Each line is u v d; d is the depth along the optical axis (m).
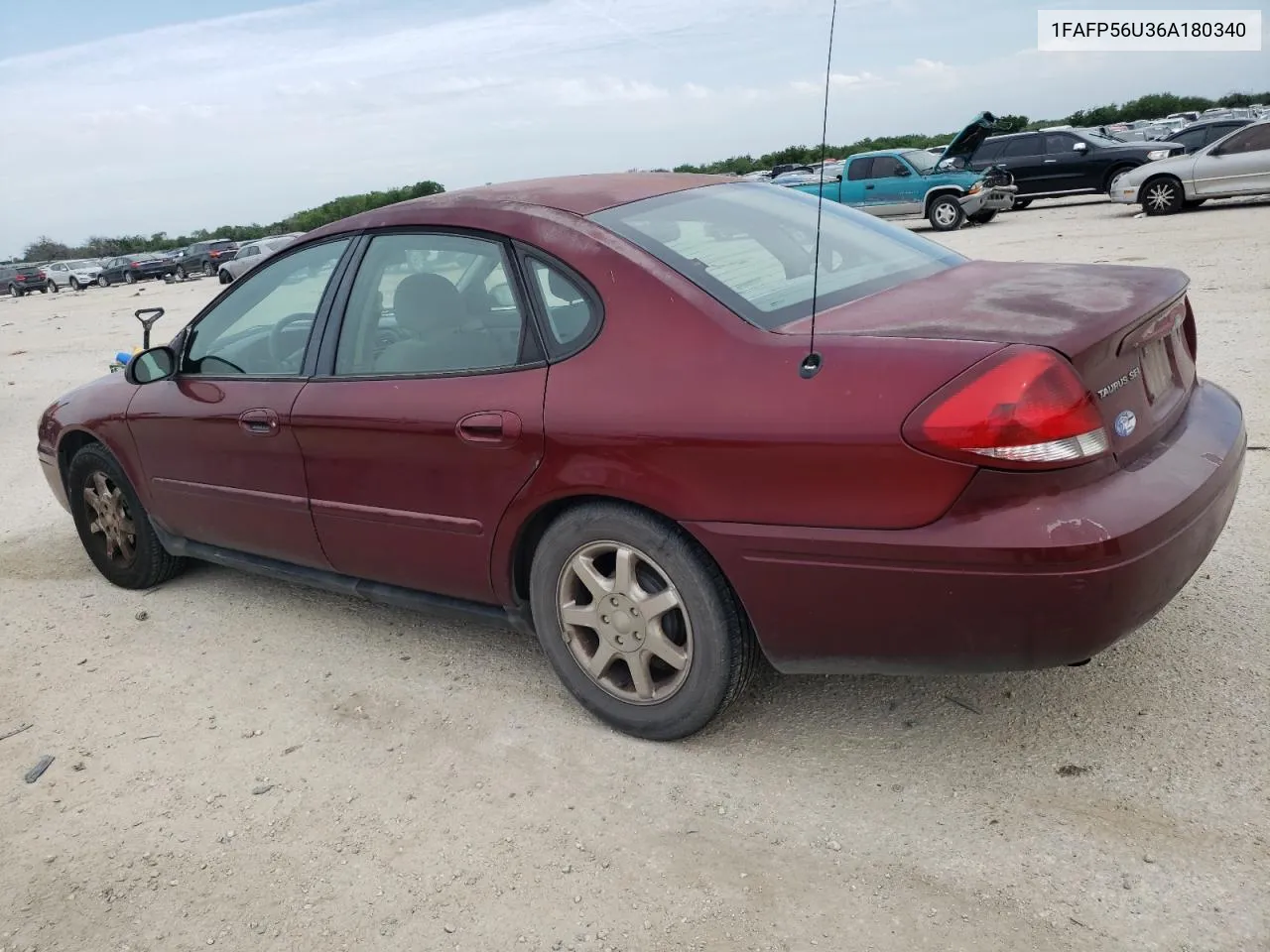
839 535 2.37
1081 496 2.21
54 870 2.70
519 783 2.85
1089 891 2.21
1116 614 2.22
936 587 2.29
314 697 3.49
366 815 2.79
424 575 3.33
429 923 2.35
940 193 19.69
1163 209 17.36
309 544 3.66
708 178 3.64
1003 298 2.62
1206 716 2.76
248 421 3.65
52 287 45.72
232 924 2.43
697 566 2.66
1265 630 3.15
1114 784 2.54
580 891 2.40
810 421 2.37
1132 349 2.49
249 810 2.87
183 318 18.81
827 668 2.60
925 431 2.22
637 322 2.72
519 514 2.95
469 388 3.01
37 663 4.00
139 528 4.48
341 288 3.48
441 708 3.32
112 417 4.29
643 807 2.68
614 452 2.67
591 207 3.09
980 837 2.42
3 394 11.34
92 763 3.22
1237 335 7.11
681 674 2.81
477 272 3.09
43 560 5.27
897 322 2.49
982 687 3.04
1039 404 2.17
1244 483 4.39
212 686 3.65
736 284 2.76
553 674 3.47
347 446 3.33
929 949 2.11
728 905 2.30
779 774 2.75
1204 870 2.22
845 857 2.41
